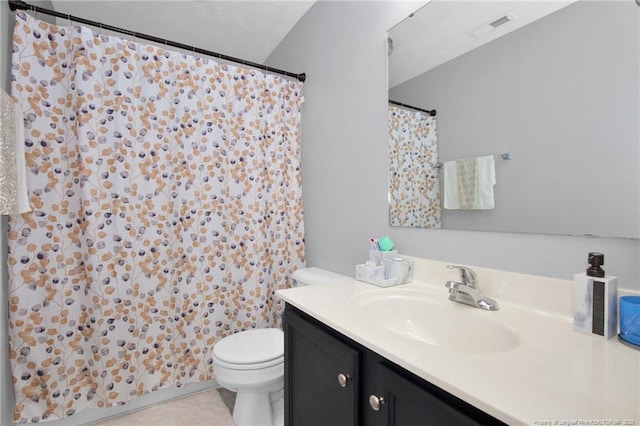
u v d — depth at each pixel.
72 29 1.50
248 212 1.94
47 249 1.46
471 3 1.13
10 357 1.38
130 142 1.62
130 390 1.62
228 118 1.88
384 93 1.47
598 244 0.83
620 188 0.80
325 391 0.96
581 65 0.86
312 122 2.03
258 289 1.96
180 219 1.75
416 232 1.34
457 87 1.17
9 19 1.37
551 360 0.65
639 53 0.77
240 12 2.02
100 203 1.53
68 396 1.50
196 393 1.85
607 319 0.75
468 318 0.97
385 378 0.73
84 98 1.49
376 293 1.19
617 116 0.80
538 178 0.95
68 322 1.51
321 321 0.95
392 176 1.44
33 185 1.42
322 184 1.94
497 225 1.06
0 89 1.12
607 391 0.54
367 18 1.56
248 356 1.42
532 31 0.97
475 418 0.55
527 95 0.98
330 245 1.88
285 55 2.32
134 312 1.63
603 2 0.82
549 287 0.91
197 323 1.80
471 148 1.13
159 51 1.70
